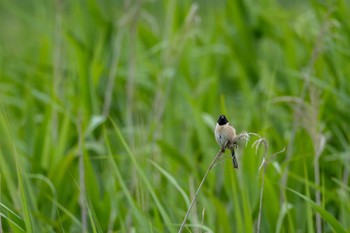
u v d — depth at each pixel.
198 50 16.67
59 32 15.23
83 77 14.18
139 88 15.98
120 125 14.95
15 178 12.86
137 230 10.26
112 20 16.31
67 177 12.27
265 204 10.70
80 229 11.67
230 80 16.64
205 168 12.53
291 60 14.76
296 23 15.24
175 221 10.69
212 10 18.31
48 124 13.09
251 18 16.23
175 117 15.02
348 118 13.41
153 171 12.09
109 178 11.99
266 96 14.48
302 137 11.94
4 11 28.12
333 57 14.86
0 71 16.98
